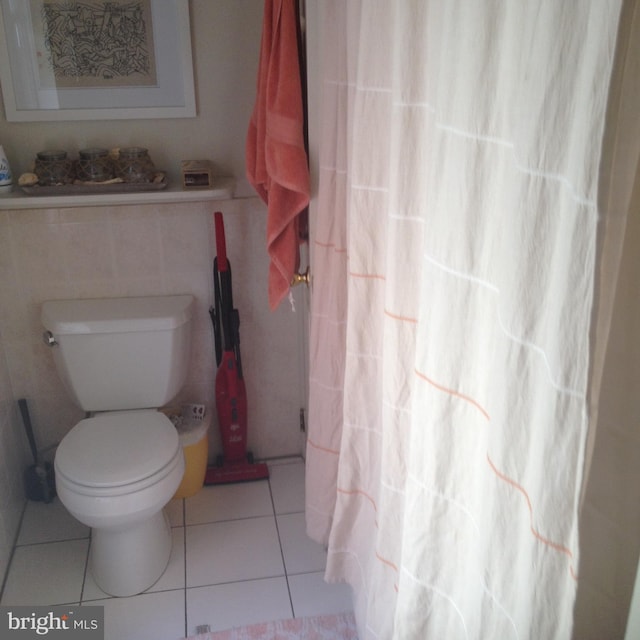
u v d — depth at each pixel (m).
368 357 1.46
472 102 0.87
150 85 2.16
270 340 2.49
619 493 0.77
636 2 0.61
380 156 1.29
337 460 1.82
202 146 2.26
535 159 0.73
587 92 0.64
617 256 0.69
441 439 1.05
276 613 1.97
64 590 2.04
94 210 2.21
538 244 0.75
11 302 2.26
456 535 1.10
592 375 0.70
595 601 0.80
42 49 2.07
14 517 2.26
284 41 1.64
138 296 2.34
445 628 1.17
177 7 2.09
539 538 0.78
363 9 1.21
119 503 1.84
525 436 0.82
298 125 1.66
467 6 0.86
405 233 1.16
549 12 0.69
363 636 1.72
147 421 2.12
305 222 1.92
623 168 0.66
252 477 2.54
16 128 2.15
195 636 1.88
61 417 2.43
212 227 2.31
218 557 2.18
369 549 1.63
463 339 0.98
